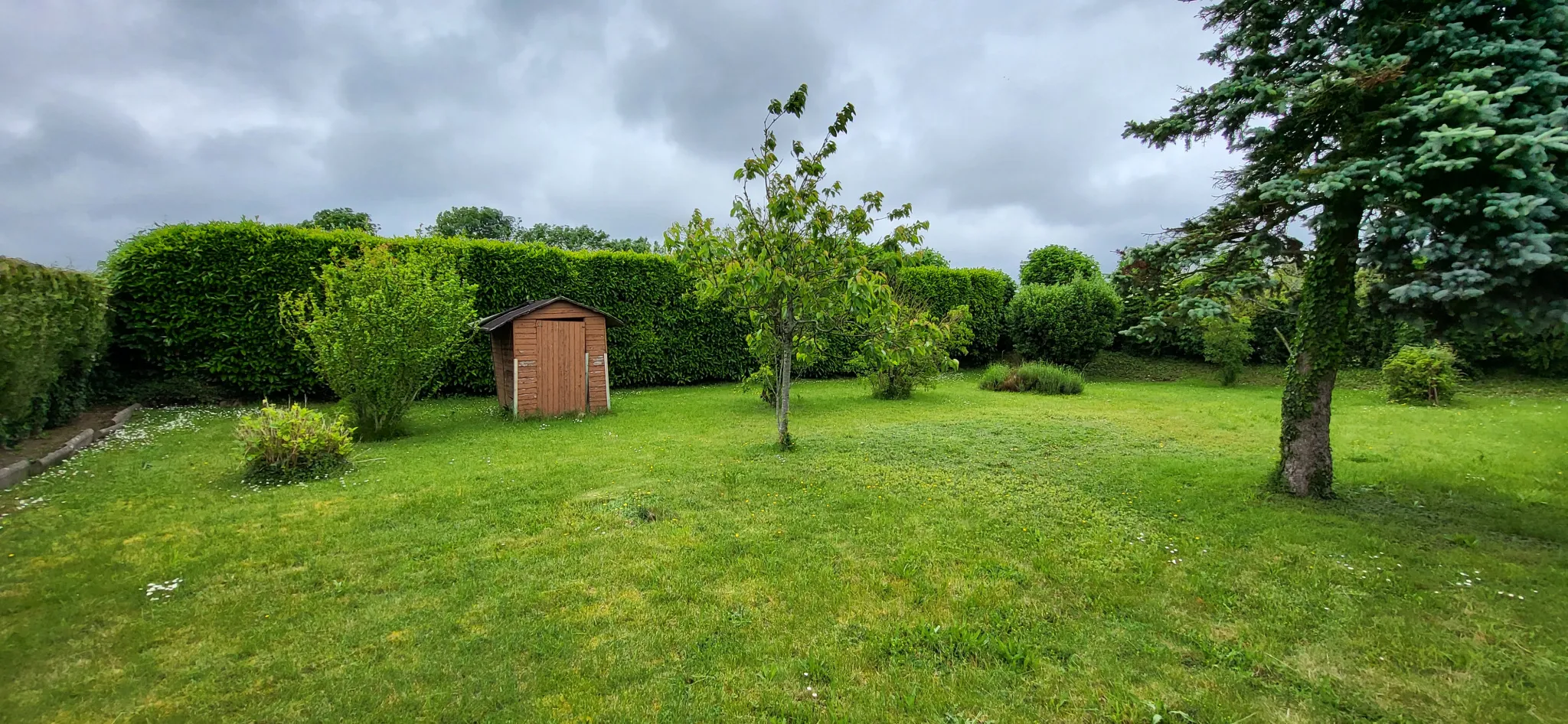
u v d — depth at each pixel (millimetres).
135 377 9703
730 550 4145
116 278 9305
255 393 10602
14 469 5516
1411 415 10383
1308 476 5406
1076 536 4488
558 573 3762
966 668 2779
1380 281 4734
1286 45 5320
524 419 9844
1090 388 15766
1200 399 13438
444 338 8641
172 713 2430
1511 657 2877
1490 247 3869
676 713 2465
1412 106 4043
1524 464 6656
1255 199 5020
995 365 16391
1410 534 4484
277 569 3795
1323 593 3537
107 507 4934
